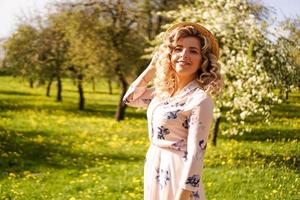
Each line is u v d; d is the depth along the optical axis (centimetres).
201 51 376
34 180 1261
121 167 1442
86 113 3556
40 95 5184
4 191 1091
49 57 4150
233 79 1602
